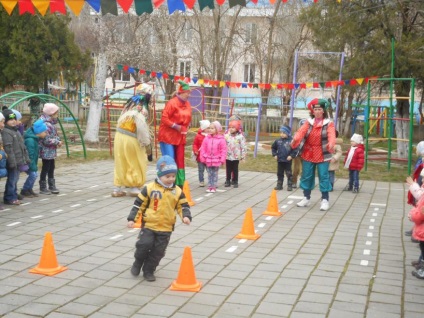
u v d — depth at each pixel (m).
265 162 18.19
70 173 14.77
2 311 5.41
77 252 7.50
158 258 6.41
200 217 9.91
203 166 13.39
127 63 32.25
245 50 34.12
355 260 7.48
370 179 15.62
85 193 11.91
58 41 26.77
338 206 11.47
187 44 35.03
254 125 29.27
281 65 32.91
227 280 6.52
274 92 37.19
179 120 11.26
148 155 11.77
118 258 7.28
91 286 6.20
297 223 9.72
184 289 6.12
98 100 21.69
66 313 5.41
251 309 5.64
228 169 13.41
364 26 18.59
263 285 6.37
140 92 11.40
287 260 7.39
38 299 5.76
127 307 5.62
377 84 23.17
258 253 7.70
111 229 8.82
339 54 20.64
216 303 5.79
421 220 6.77
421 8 17.95
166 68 32.66
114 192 11.54
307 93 37.12
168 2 6.04
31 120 20.56
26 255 7.29
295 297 6.00
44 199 11.15
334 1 18.83
